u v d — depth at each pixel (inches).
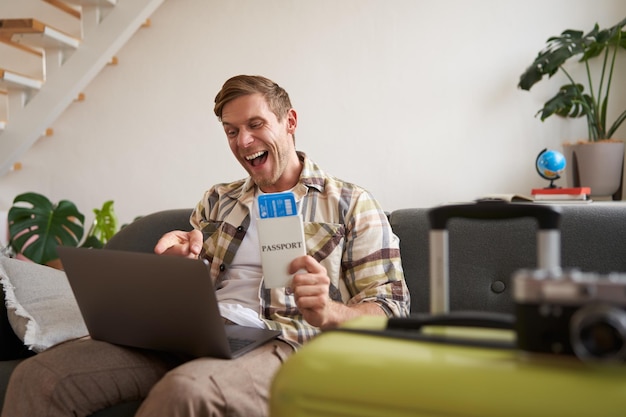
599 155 98.4
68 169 145.9
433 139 122.3
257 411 50.3
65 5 134.4
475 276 65.0
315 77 129.7
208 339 48.8
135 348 55.1
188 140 138.3
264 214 50.1
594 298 24.8
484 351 28.3
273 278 49.8
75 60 132.3
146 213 141.6
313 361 28.9
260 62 133.0
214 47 135.9
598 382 24.3
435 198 122.5
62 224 126.7
